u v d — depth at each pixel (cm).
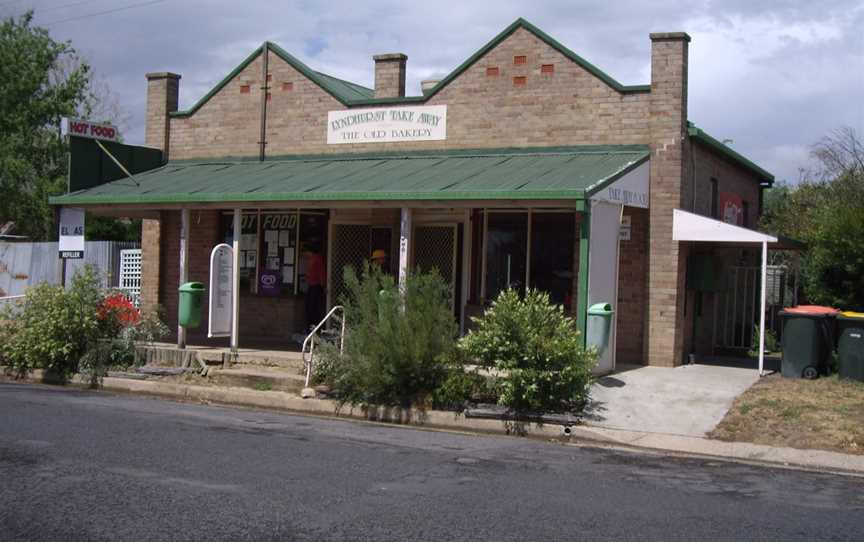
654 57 1442
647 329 1436
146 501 684
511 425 1080
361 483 762
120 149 1827
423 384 1170
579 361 1111
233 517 643
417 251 1647
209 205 1533
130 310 1498
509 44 1570
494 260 1551
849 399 1116
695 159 1523
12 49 2731
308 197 1414
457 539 600
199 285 1464
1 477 754
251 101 1830
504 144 1572
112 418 1080
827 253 1596
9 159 2634
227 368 1399
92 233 2970
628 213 1444
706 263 1508
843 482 834
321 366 1256
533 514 671
